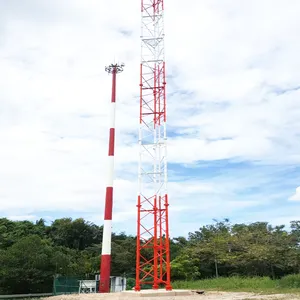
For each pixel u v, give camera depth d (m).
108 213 50.31
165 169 35.06
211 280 47.41
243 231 68.25
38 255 50.81
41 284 51.38
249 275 56.66
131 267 67.50
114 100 55.25
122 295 32.22
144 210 34.75
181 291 32.03
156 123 36.78
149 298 29.08
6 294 49.38
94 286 47.47
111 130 53.75
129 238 79.06
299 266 59.25
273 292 31.55
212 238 66.06
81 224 86.62
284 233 66.12
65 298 32.81
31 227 80.44
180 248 69.81
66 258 53.72
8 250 51.97
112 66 56.31
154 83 38.09
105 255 48.53
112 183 51.69
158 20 40.09
